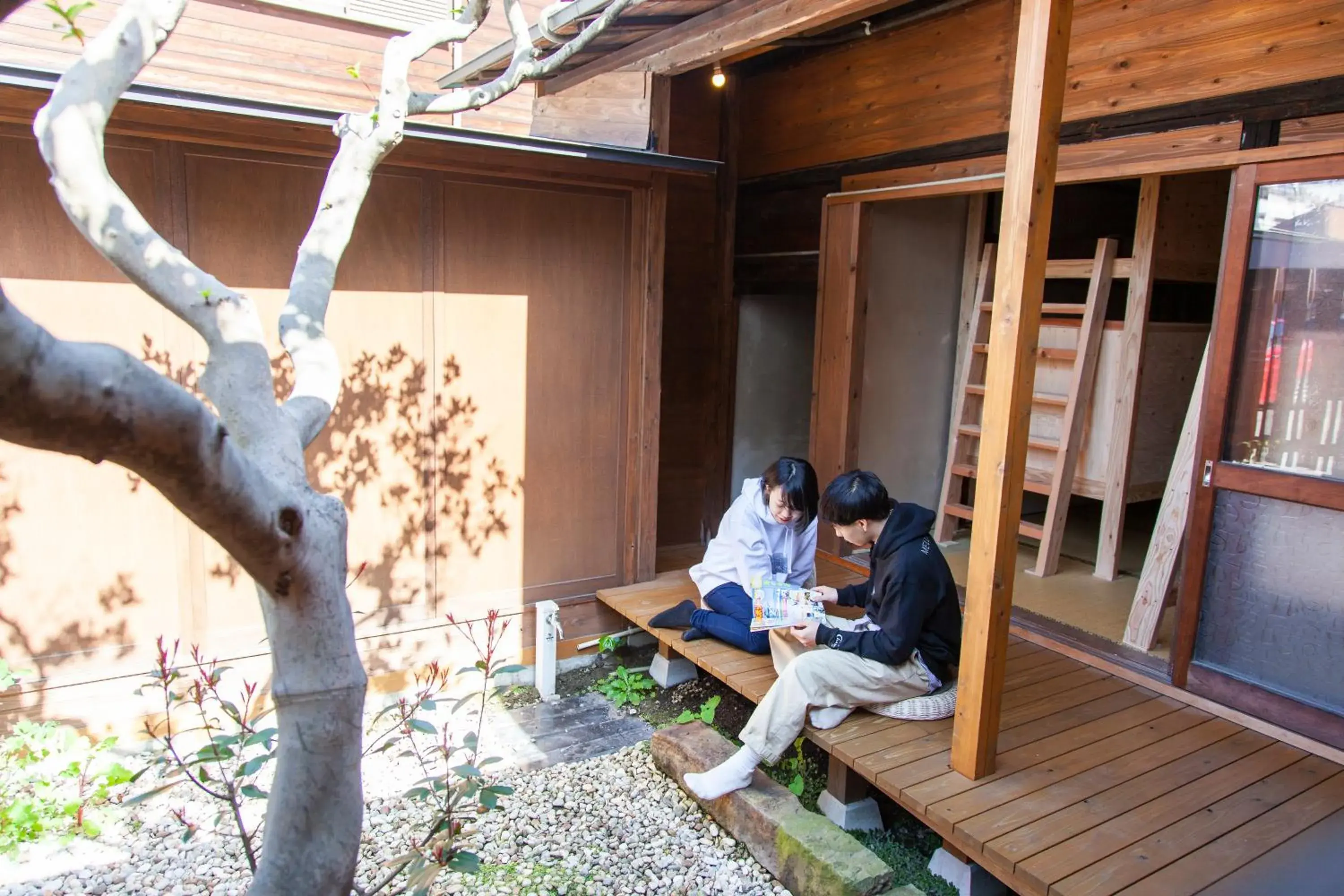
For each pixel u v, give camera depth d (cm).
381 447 455
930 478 642
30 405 92
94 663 398
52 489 384
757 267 659
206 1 538
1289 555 349
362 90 592
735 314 677
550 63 305
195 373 406
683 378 662
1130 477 545
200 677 386
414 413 462
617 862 333
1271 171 344
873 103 547
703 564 472
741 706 474
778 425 718
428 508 471
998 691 317
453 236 461
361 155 214
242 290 416
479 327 474
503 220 473
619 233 509
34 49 495
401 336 455
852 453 577
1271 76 348
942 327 623
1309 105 335
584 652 527
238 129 400
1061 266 554
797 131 612
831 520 375
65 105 156
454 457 475
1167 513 423
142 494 401
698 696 486
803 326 716
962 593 515
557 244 490
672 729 403
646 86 507
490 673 293
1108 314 643
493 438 486
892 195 526
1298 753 341
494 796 240
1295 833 290
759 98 646
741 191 672
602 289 508
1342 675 337
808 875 307
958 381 607
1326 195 330
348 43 583
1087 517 707
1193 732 358
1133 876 266
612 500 529
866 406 589
